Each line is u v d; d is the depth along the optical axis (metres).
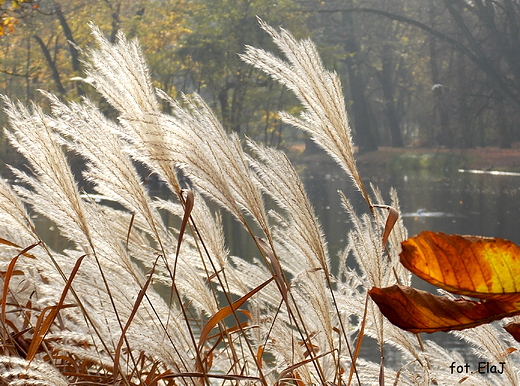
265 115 37.31
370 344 5.82
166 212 15.80
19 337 1.97
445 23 46.81
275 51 34.72
